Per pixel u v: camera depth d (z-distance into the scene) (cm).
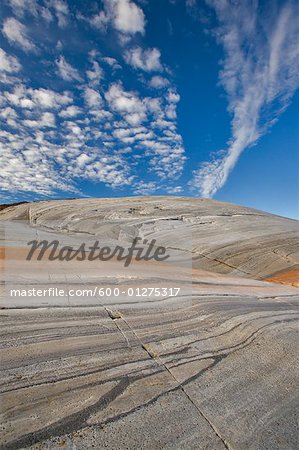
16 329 277
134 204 1777
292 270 755
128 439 174
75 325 301
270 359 276
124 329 308
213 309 389
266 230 1161
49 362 236
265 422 198
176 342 293
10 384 206
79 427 179
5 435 168
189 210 1559
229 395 222
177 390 222
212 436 183
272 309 422
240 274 788
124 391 214
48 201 2311
